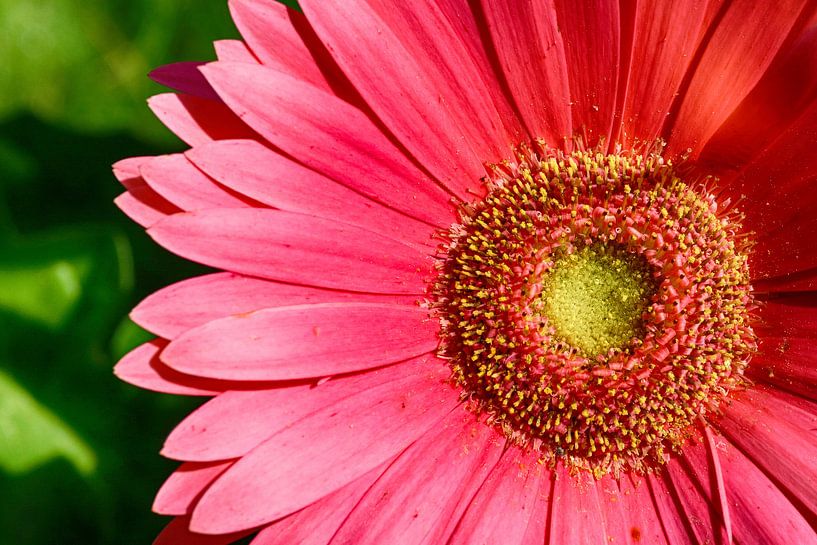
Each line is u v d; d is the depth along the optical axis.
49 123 0.26
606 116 0.24
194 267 0.26
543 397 0.24
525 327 0.24
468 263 0.24
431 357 0.24
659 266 0.25
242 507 0.22
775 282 0.24
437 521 0.23
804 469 0.23
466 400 0.24
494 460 0.24
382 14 0.23
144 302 0.22
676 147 0.24
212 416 0.22
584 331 0.25
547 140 0.25
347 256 0.23
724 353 0.24
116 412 0.25
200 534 0.23
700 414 0.24
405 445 0.23
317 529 0.22
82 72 0.26
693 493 0.24
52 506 0.25
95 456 0.25
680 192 0.25
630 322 0.25
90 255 0.25
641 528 0.24
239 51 0.23
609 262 0.25
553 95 0.24
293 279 0.23
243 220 0.23
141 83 0.26
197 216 0.22
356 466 0.23
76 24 0.26
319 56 0.23
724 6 0.24
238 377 0.22
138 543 0.25
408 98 0.23
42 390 0.25
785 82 0.23
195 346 0.22
